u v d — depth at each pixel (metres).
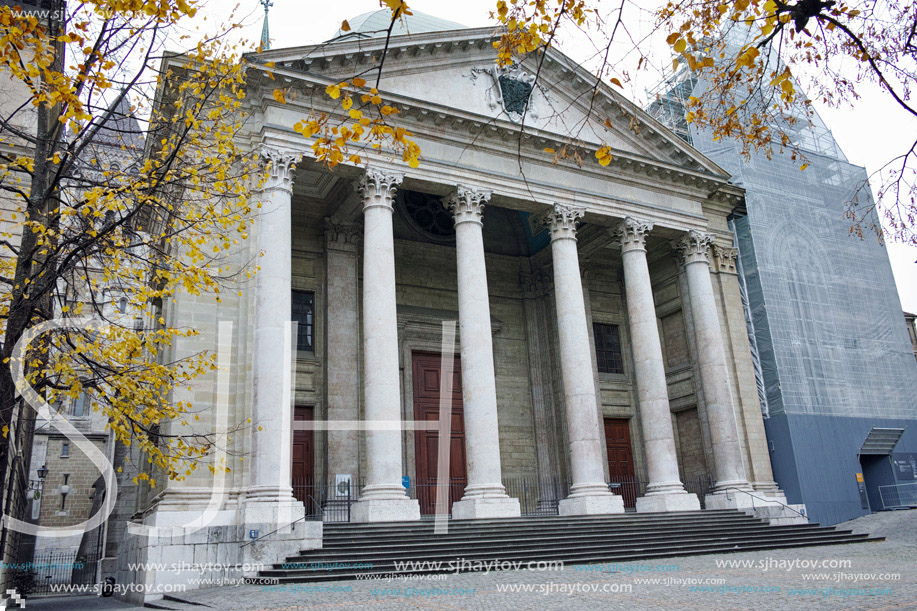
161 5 11.51
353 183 27.00
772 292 35.75
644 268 30.86
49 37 13.18
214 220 14.92
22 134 13.37
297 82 25.00
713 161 35.00
